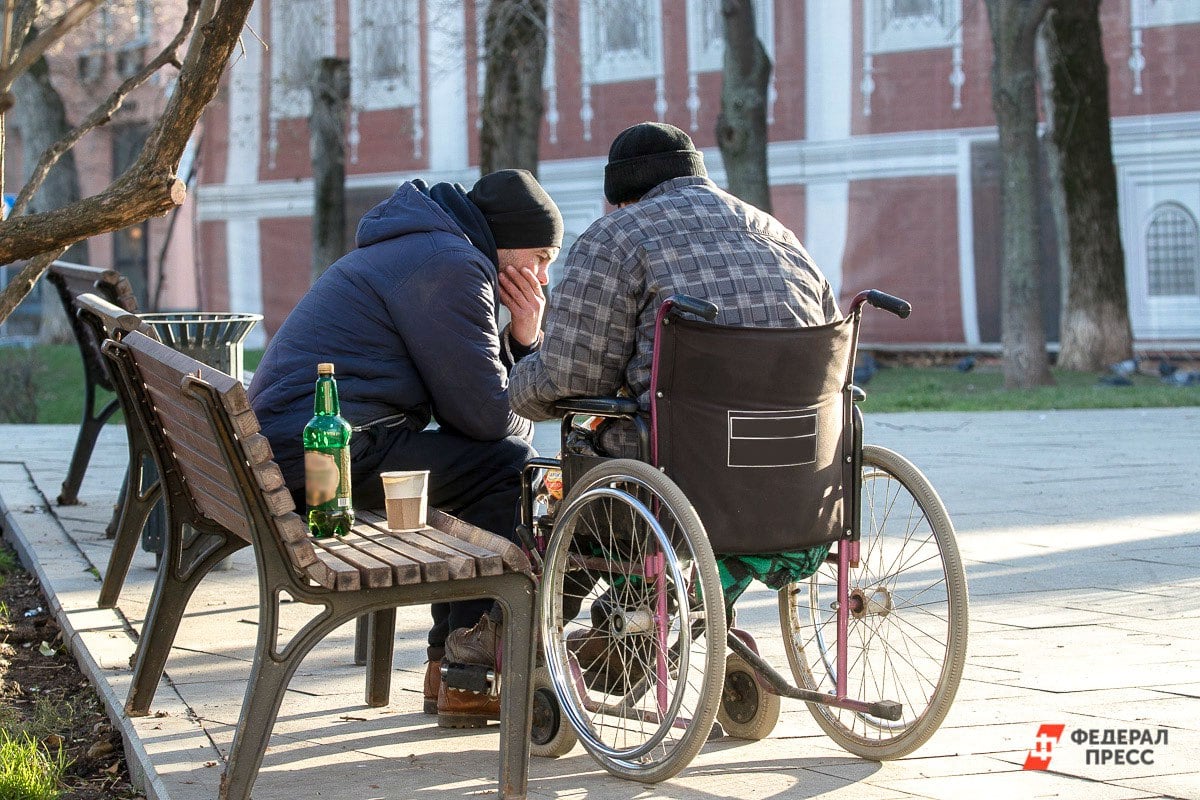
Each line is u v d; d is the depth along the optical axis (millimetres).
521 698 5348
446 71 32438
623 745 6047
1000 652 7531
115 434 19625
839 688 5902
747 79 28266
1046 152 30078
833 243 30922
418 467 6715
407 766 5898
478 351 6633
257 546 5047
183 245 54719
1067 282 29781
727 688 6266
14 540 11883
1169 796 5309
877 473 6062
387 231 6883
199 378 4996
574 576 6234
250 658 7742
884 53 30125
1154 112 29047
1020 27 26453
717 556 5586
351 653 8008
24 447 17906
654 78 31578
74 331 12320
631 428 5844
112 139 46219
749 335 5391
